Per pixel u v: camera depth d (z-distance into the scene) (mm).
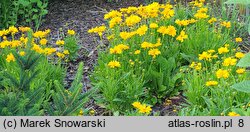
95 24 5746
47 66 3941
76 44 4609
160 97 3855
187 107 3424
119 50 3896
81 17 6012
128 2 6516
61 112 2342
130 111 3645
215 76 3688
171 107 3736
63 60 4609
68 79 4270
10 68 3869
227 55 4219
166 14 4504
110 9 6285
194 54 4332
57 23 5875
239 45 4789
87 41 5152
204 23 4598
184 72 4141
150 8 4406
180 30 4629
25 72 2412
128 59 4051
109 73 3812
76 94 2320
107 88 3648
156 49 3928
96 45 5012
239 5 5465
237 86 1970
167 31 4180
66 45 4574
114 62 3742
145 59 4059
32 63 2449
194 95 3543
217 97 3369
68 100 2324
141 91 3688
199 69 3740
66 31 5582
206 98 3379
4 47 4055
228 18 5207
